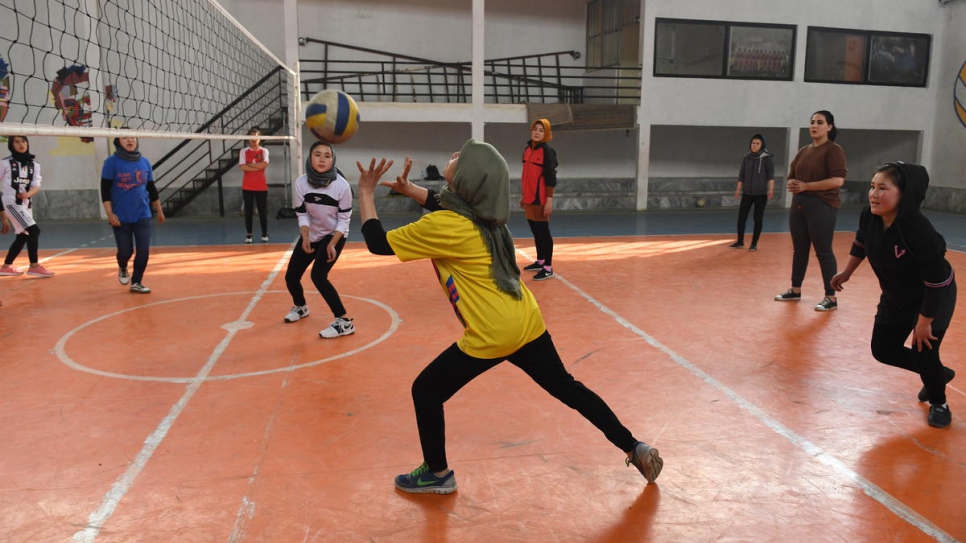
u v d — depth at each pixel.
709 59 16.05
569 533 2.56
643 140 16.11
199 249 10.02
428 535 2.54
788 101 16.53
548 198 7.43
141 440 3.37
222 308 6.19
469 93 16.97
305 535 2.54
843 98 16.81
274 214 15.15
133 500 2.79
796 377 4.28
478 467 3.08
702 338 5.17
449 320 5.73
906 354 3.62
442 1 16.41
